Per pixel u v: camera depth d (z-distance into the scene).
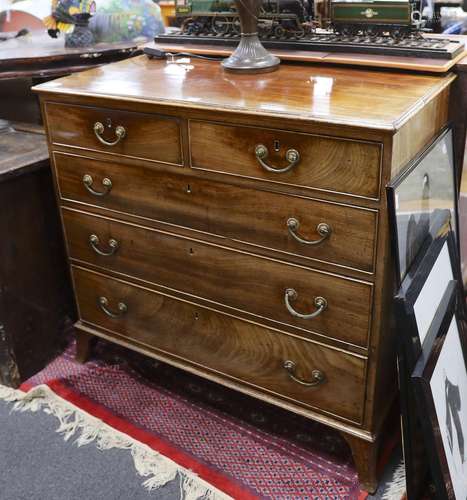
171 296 1.52
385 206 1.10
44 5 2.26
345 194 1.14
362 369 1.28
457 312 1.37
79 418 1.61
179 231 1.42
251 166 1.23
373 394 1.29
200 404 1.65
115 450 1.52
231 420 1.59
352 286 1.21
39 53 1.83
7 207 1.61
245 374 1.49
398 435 1.50
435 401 1.19
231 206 1.30
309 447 1.50
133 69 1.57
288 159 1.17
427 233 1.29
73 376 1.77
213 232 1.36
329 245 1.20
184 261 1.45
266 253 1.30
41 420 1.62
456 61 1.34
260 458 1.47
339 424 1.37
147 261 1.52
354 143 1.08
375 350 1.24
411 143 1.15
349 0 1.46
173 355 1.61
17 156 1.65
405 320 1.13
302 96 1.23
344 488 1.38
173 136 1.30
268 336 1.39
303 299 1.29
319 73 1.41
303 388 1.39
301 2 1.51
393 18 1.42
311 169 1.15
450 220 1.41
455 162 1.42
